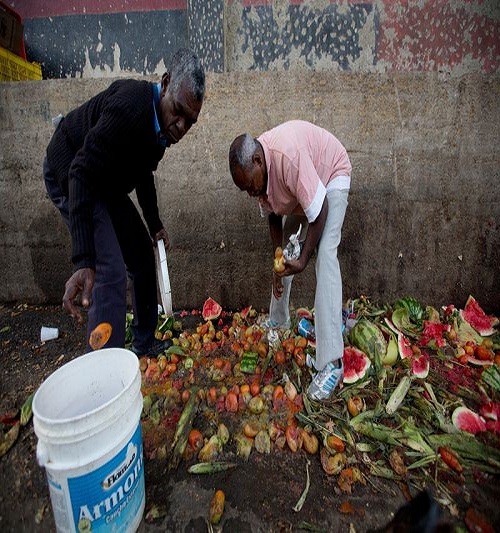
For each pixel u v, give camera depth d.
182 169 3.07
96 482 1.18
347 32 3.69
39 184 3.18
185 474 1.70
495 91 2.81
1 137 3.09
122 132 1.70
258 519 1.49
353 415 1.97
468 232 3.09
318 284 2.08
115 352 1.51
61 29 3.87
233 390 2.15
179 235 3.22
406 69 3.73
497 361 2.43
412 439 1.79
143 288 2.41
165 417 2.03
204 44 3.78
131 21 3.81
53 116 3.04
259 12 3.70
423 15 3.58
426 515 1.09
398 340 2.46
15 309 3.44
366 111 2.91
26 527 1.46
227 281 3.31
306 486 1.62
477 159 2.94
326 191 2.07
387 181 3.03
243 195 3.09
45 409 1.28
